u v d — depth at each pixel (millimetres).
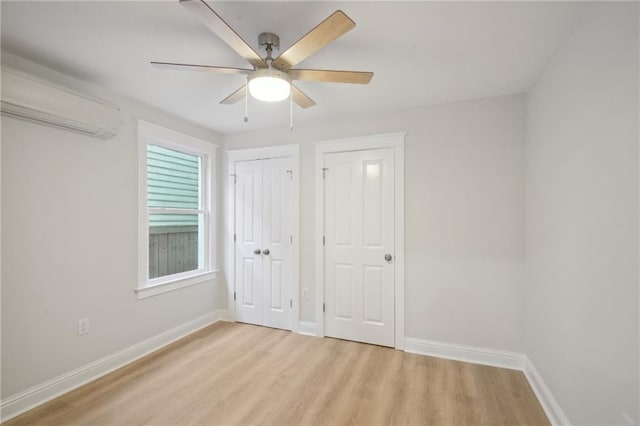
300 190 3402
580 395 1579
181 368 2553
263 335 3293
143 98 2674
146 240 2840
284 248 3480
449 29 1686
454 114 2773
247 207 3672
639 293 1144
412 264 2904
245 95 2053
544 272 2090
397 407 2035
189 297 3336
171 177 3244
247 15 1568
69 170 2248
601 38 1392
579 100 1597
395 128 2982
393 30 1696
